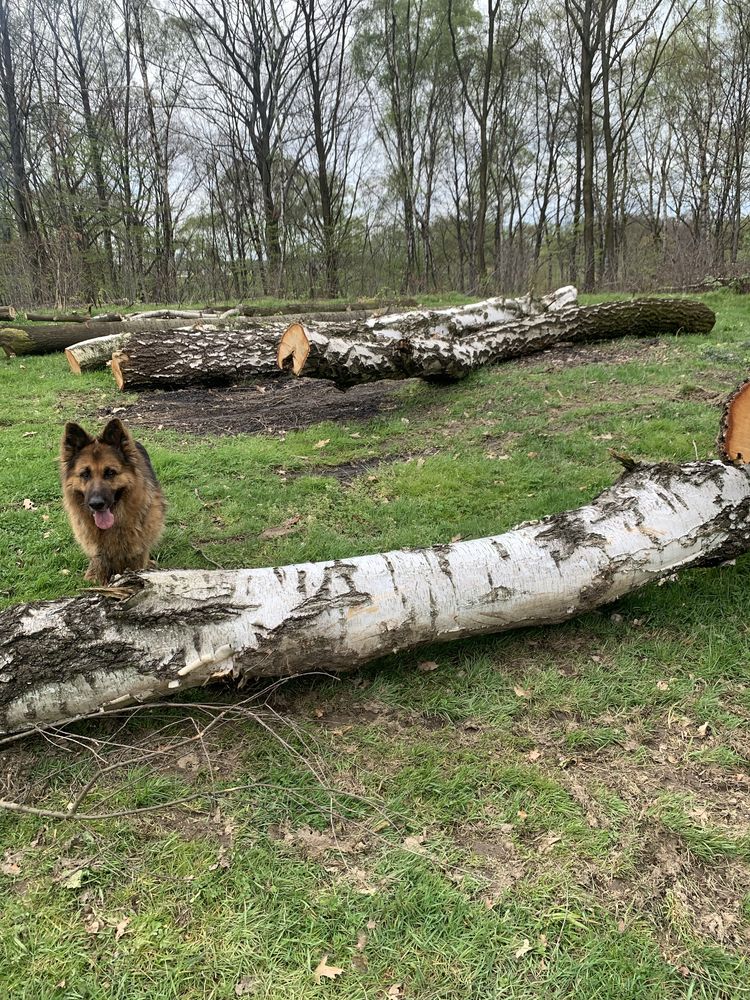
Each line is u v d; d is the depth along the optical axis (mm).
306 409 7977
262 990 1771
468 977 1796
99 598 2721
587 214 21234
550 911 1978
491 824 2301
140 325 12281
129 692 2615
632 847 2191
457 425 6797
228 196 32812
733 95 24656
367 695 2971
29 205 26844
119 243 28281
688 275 18906
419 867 2129
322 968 1822
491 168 33500
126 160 25844
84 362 10203
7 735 2543
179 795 2439
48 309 18703
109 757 2609
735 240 23656
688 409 6234
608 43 20812
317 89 23781
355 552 4199
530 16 27031
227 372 9227
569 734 2709
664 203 31438
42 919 1975
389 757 2609
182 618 2684
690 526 3398
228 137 28203
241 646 2723
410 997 1750
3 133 27797
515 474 5285
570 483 5039
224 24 23500
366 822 2312
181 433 7117
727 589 3605
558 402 6953
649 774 2506
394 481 5352
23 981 1800
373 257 36812
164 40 26938
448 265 36281
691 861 2143
